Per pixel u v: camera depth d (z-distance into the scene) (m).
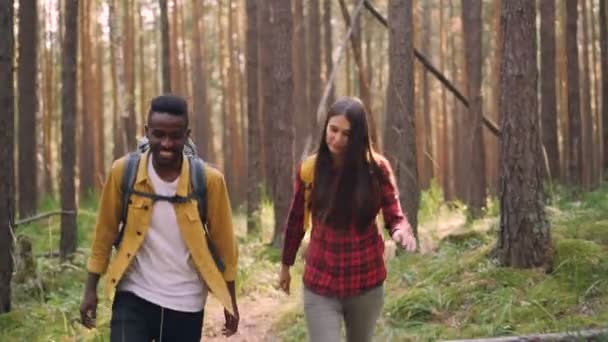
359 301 3.76
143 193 3.44
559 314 5.66
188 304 3.50
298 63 20.83
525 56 6.25
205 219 3.57
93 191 17.39
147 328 3.47
